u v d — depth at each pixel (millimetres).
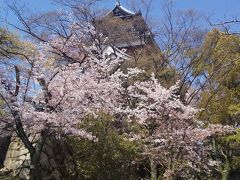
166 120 14945
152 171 14273
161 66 21203
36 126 10914
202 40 22688
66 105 11211
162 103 14727
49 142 12789
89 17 21734
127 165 13820
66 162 13125
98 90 12352
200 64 21203
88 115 12797
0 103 10844
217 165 19922
